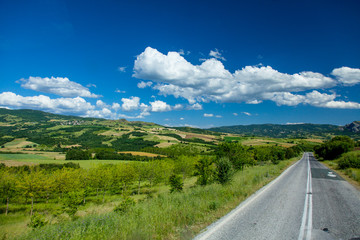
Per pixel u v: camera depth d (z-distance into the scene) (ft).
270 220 24.86
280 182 57.31
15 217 89.71
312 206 32.32
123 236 18.88
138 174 152.25
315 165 133.59
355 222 25.04
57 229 21.54
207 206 29.48
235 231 21.06
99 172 136.15
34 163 231.91
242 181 53.11
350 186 52.75
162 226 21.67
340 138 276.21
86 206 97.09
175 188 86.74
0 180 101.86
